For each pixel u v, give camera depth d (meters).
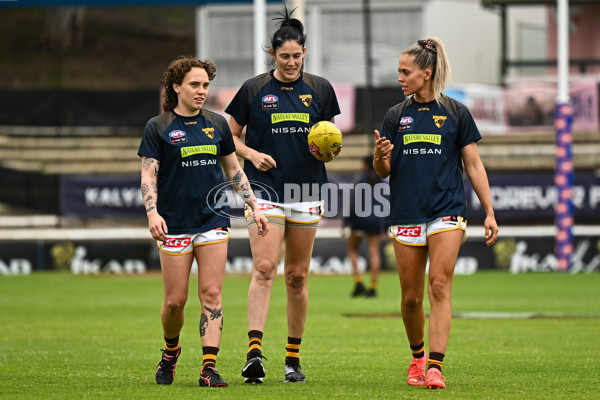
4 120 80.25
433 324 21.06
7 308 44.84
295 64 22.91
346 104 79.81
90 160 82.06
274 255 22.58
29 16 138.50
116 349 28.86
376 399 19.02
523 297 50.78
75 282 64.69
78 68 126.50
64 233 77.94
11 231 77.75
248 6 99.88
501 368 24.36
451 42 98.81
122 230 78.56
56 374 23.20
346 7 99.06
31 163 81.06
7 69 125.00
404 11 98.69
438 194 21.45
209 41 100.81
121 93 80.00
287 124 22.94
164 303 21.52
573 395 19.66
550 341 30.86
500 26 96.38
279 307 45.84
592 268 75.56
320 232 78.31
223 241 21.53
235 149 22.45
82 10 133.12
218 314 21.44
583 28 96.88
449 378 22.50
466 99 79.81
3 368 24.39
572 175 76.25
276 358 26.83
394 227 21.91
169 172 21.44
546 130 81.12
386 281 66.06
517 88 81.19
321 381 22.16
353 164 79.94
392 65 98.81
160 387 20.94
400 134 21.97
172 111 21.80
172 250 21.31
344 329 35.12
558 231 71.12
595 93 81.00
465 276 69.06
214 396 19.39
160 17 138.00
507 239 76.25
